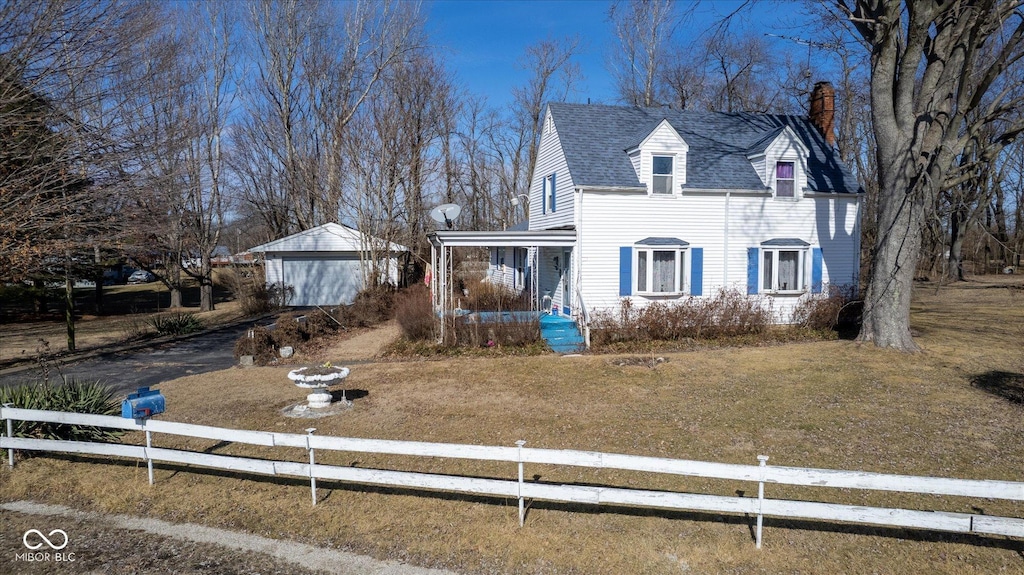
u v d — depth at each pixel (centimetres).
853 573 502
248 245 4909
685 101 4075
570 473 720
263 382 1264
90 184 1423
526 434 874
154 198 1627
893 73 1422
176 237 2647
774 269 1850
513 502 644
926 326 1891
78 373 1412
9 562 546
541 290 2198
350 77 3106
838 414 959
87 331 2333
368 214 2561
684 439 844
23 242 1341
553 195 2022
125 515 641
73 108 1323
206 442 859
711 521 594
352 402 1072
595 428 899
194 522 622
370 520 611
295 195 3225
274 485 701
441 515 616
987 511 607
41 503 674
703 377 1244
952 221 3862
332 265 3044
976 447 794
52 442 739
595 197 1734
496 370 1341
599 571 514
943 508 615
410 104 3039
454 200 4519
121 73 1466
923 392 1084
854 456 768
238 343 1580
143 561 547
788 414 965
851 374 1241
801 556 527
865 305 1573
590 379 1238
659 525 586
